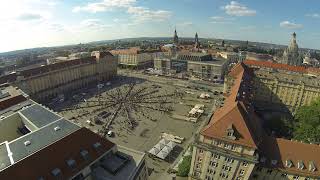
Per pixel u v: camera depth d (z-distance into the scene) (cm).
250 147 7969
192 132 14250
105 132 14138
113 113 17125
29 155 5925
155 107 18388
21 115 8381
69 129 7388
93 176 6856
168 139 13150
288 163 8269
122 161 7381
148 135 13900
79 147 6875
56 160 6241
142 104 19025
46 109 8819
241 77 16400
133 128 14738
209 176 9162
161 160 11406
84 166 6662
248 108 10356
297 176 8219
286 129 12650
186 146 12619
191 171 9525
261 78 18800
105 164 7181
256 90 19212
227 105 10612
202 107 17988
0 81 17625
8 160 5891
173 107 18400
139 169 7544
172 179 9988
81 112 17288
